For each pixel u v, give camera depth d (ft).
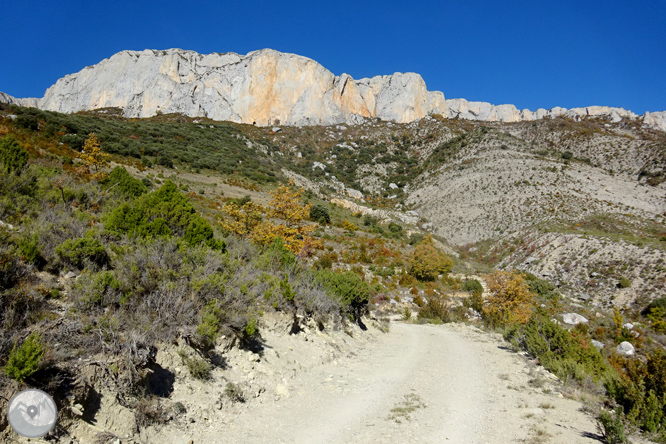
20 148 36.50
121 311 16.81
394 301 78.33
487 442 16.43
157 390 15.43
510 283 72.08
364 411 20.16
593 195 204.64
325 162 336.29
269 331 26.89
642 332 74.23
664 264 115.96
